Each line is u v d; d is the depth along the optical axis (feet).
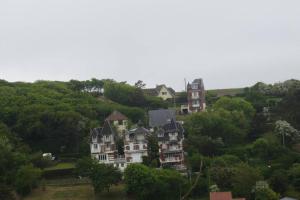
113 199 414.62
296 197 399.03
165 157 475.31
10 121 526.98
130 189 406.21
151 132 504.84
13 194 404.98
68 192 427.33
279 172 420.77
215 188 396.78
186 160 466.29
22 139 507.71
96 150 481.46
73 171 456.45
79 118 524.93
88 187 437.58
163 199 406.41
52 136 511.40
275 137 513.86
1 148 437.58
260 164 460.14
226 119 528.22
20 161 437.17
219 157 452.35
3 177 414.21
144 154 475.31
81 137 515.09
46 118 516.32
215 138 513.86
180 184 410.31
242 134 524.93
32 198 414.41
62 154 502.79
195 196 413.59
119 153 497.46
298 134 514.27
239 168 417.49
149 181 401.70
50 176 456.04
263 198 383.65
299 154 468.34
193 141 488.02
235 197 397.60
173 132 479.41
